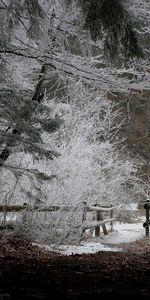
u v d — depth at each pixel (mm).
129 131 26969
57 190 11305
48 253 8531
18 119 7402
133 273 5406
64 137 13312
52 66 7844
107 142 16156
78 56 7668
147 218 15180
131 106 23141
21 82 8914
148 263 6766
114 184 16156
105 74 7703
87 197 13312
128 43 6543
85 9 6352
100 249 10516
